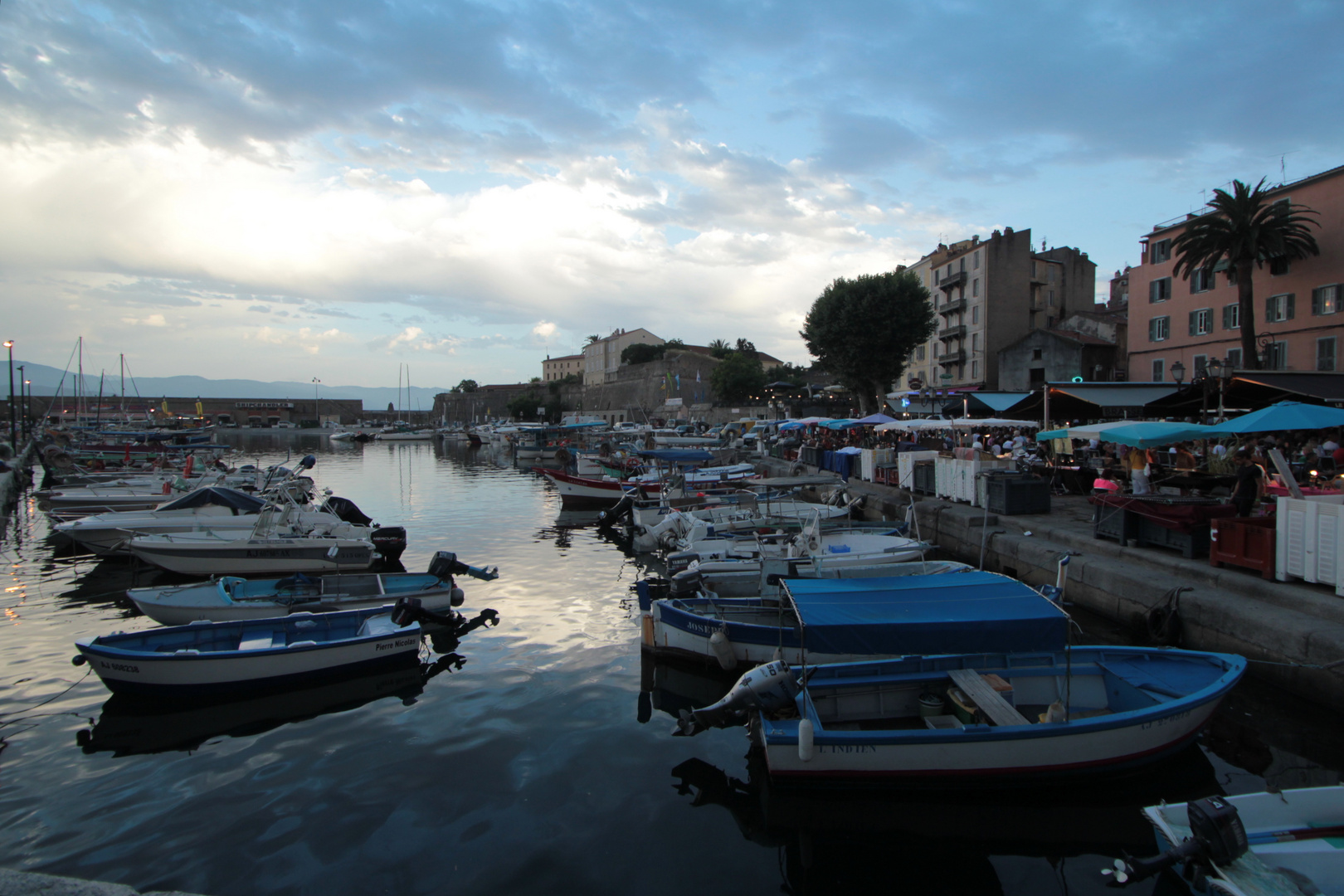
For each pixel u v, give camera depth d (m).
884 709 8.07
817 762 6.93
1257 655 8.68
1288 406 12.87
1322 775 7.26
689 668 10.79
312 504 20.50
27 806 7.07
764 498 20.98
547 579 16.77
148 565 17.53
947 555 17.36
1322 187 27.00
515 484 40.81
